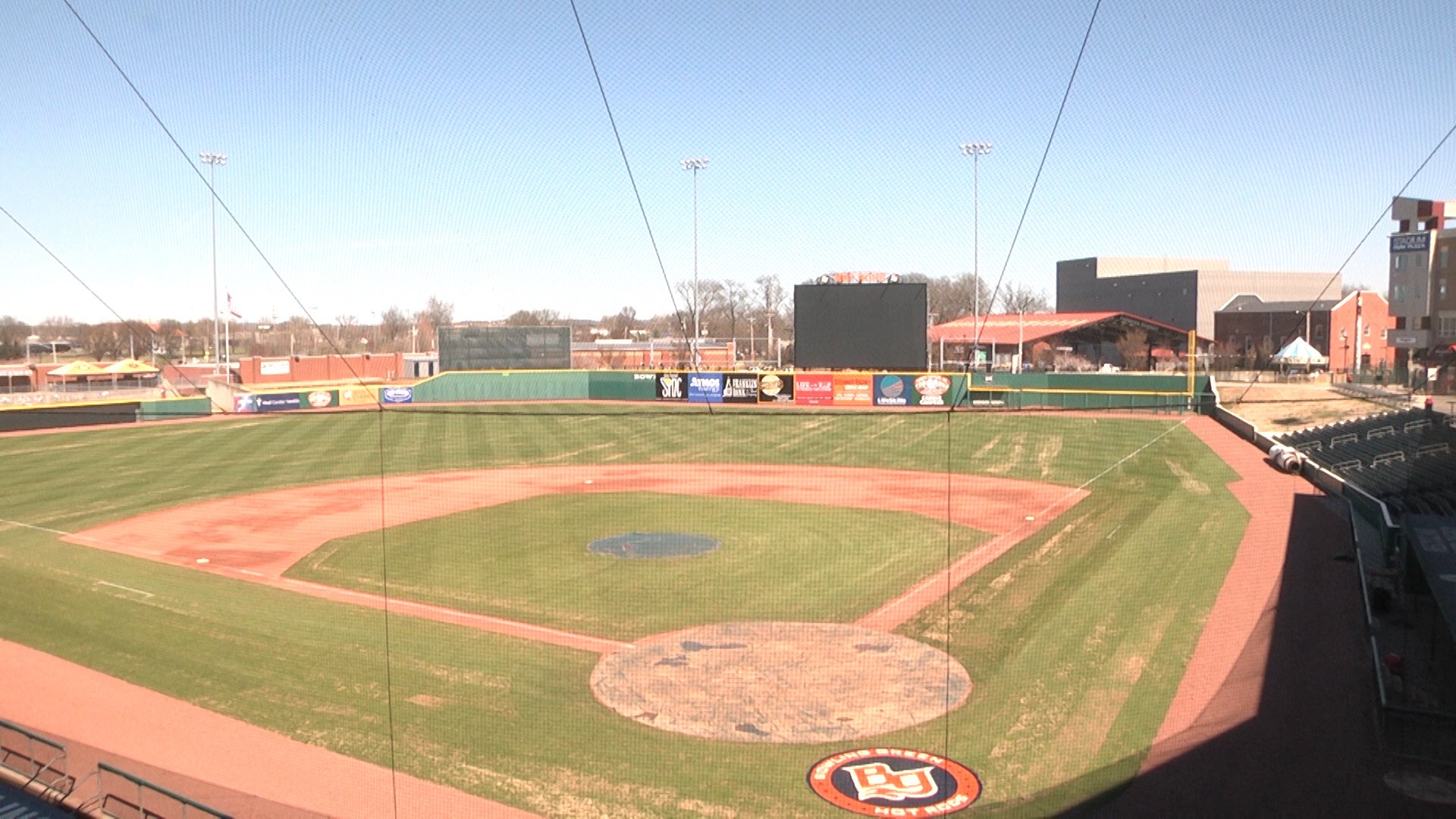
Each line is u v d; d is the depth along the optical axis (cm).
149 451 4178
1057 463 3672
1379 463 3028
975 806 1141
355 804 1172
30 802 1180
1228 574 2064
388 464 3856
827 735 1338
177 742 1345
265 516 2852
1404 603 1827
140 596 2030
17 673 1600
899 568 2195
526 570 2211
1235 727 1332
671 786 1205
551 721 1397
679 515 2828
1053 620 1800
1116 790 1166
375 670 1600
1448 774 1190
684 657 1645
